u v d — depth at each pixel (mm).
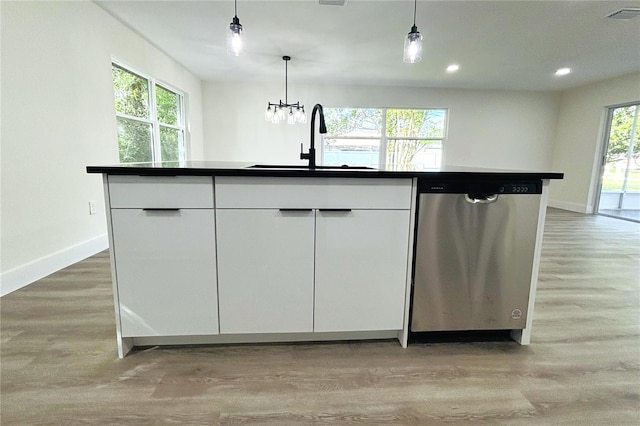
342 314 1455
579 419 1083
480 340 1589
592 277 2512
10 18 2068
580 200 5938
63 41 2527
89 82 2838
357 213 1373
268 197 1328
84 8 2752
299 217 1354
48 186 2396
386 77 5336
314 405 1135
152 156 4109
